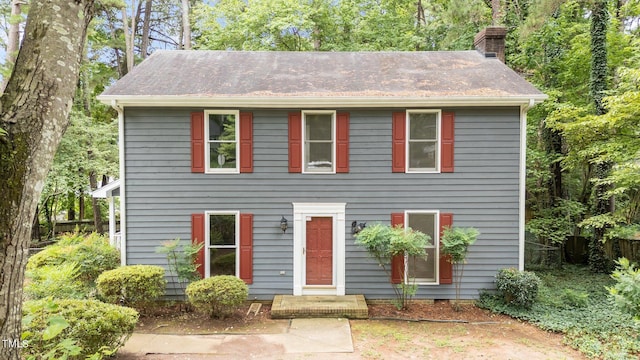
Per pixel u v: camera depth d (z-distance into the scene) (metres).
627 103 7.96
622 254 10.70
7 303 2.24
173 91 8.17
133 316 5.68
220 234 8.60
